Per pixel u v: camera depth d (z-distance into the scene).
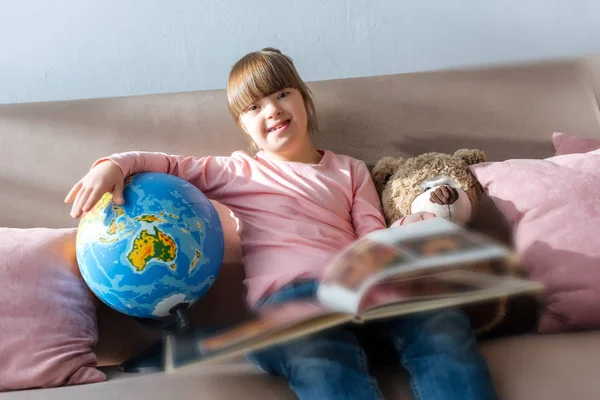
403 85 1.43
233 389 0.93
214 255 1.17
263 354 0.95
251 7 1.63
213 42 1.63
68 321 1.12
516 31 1.66
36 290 1.12
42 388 1.04
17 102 1.57
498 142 1.39
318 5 1.64
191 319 1.29
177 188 1.17
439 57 1.66
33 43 1.61
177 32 1.63
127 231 1.09
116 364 1.26
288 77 1.31
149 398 0.91
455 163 1.27
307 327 0.83
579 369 0.88
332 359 0.90
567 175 1.15
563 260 1.06
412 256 0.89
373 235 0.95
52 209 1.36
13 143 1.39
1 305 1.08
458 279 0.93
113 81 1.62
